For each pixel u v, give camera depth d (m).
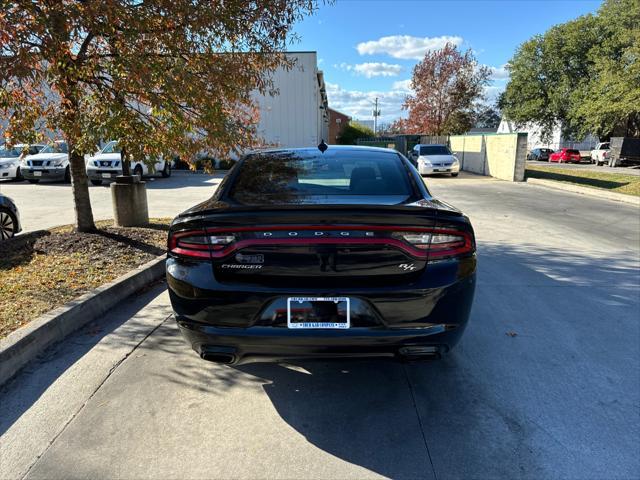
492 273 5.72
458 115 43.25
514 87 46.12
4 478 2.22
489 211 10.82
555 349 3.63
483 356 3.52
